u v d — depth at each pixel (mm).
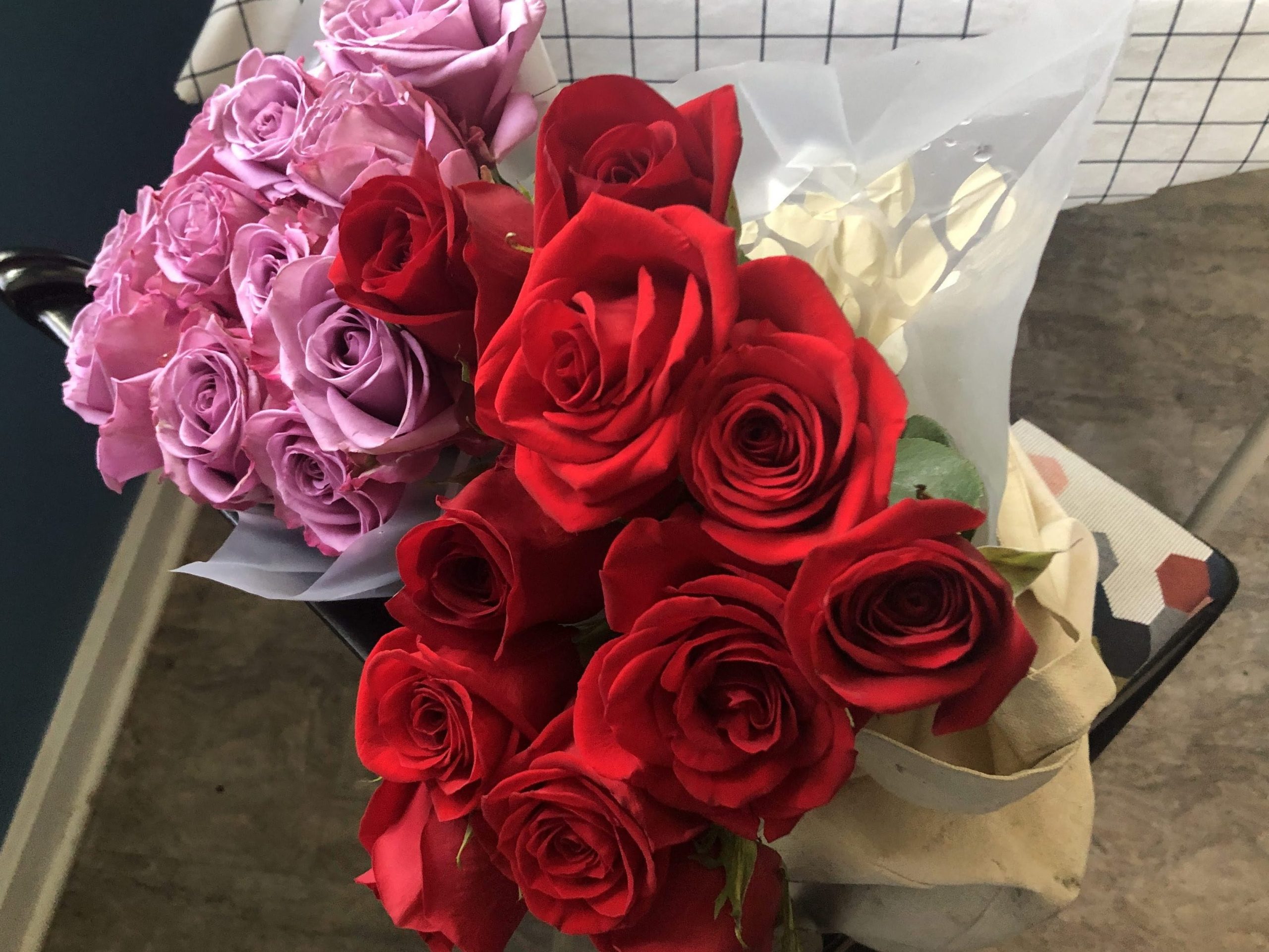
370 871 453
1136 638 772
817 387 330
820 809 545
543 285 349
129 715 1495
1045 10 484
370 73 536
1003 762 525
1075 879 568
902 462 407
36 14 1350
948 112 500
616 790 359
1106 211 1621
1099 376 1497
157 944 1331
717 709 356
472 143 543
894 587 325
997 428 460
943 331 462
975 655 327
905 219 502
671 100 537
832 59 832
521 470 356
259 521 582
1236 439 1433
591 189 388
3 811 1359
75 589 1464
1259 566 1344
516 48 538
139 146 1553
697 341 337
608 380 340
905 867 548
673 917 396
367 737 417
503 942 432
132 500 1562
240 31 830
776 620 333
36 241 1377
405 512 522
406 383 458
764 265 342
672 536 343
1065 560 633
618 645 338
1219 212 1596
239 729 1463
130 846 1400
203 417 529
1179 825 1211
